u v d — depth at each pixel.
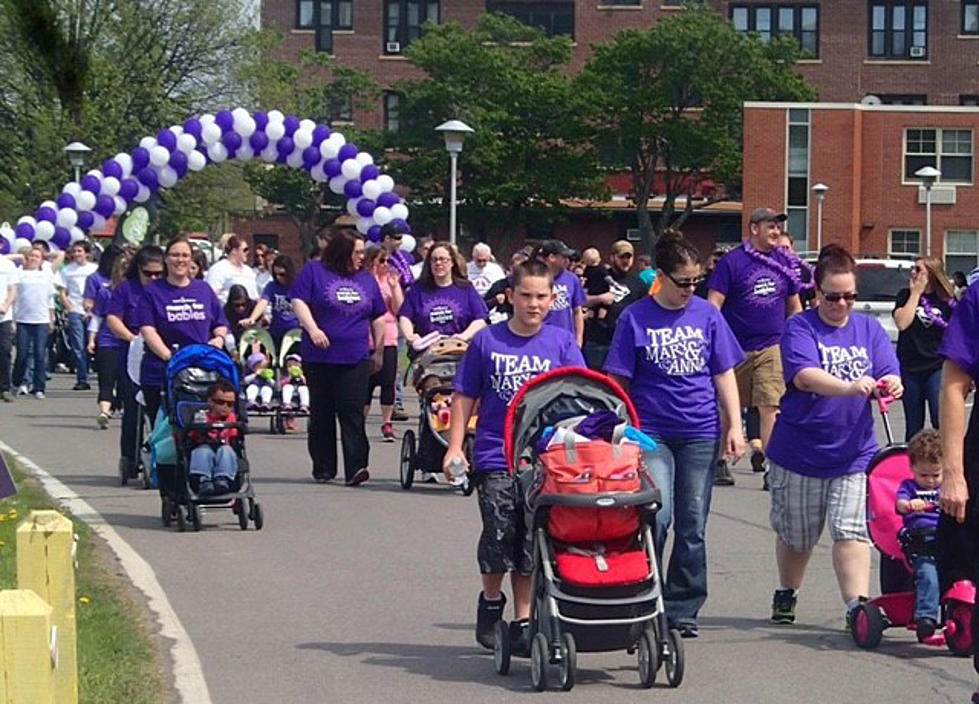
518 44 74.75
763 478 18.41
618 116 72.06
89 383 32.56
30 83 38.25
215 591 12.02
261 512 14.78
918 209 70.00
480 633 10.03
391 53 83.69
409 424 24.66
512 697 9.08
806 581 12.58
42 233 33.81
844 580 10.56
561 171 71.31
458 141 36.25
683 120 71.94
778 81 72.62
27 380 29.89
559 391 9.51
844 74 83.56
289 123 33.53
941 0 83.44
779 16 83.19
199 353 14.88
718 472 17.70
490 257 25.72
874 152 70.12
